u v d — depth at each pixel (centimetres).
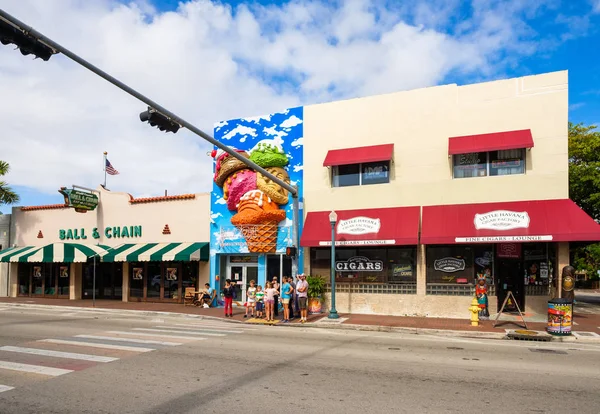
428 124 1791
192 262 2266
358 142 1902
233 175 2067
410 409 614
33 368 843
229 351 1029
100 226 2514
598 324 1555
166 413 595
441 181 1742
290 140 2030
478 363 916
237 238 2059
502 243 1683
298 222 1886
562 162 1582
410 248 1780
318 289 1828
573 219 1491
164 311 1920
